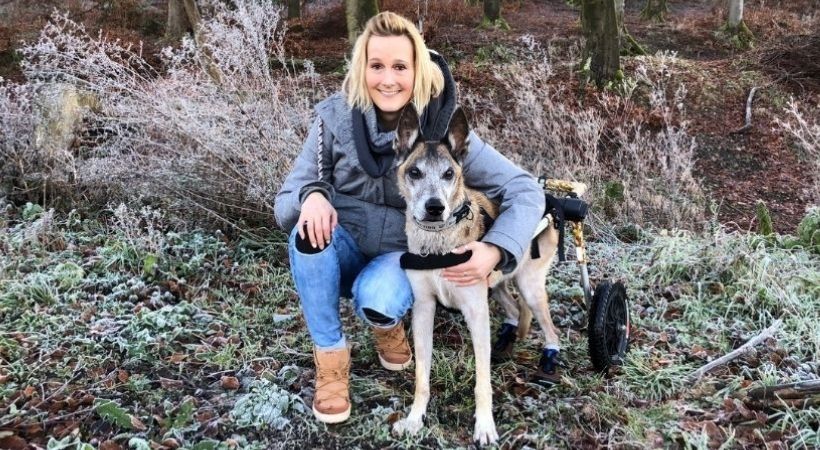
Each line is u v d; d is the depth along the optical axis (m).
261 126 5.43
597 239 5.95
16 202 5.75
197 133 5.43
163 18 15.54
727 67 11.62
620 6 12.81
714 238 5.32
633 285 4.90
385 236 3.31
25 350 3.52
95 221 5.35
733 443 2.96
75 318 3.91
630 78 10.46
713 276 4.97
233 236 5.41
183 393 3.28
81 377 3.37
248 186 5.27
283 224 3.25
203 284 4.57
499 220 3.11
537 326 4.26
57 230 5.17
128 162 5.64
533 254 3.48
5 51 11.16
